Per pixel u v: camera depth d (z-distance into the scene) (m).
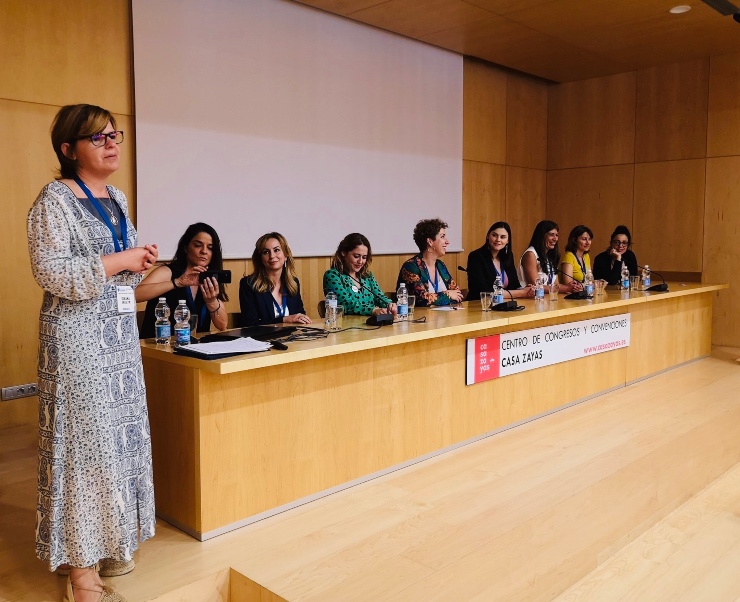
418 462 3.57
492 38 6.86
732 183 7.40
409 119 6.98
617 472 3.46
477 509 2.97
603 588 2.36
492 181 8.13
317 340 3.00
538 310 4.18
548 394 4.52
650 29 6.52
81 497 2.11
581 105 8.55
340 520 2.84
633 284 5.88
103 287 2.08
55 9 4.45
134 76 4.84
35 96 4.38
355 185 6.50
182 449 2.67
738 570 2.51
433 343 3.61
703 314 6.59
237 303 5.63
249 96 5.55
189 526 2.68
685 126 7.70
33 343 4.43
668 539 2.77
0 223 4.25
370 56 6.52
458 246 7.71
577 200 8.66
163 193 5.06
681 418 4.47
